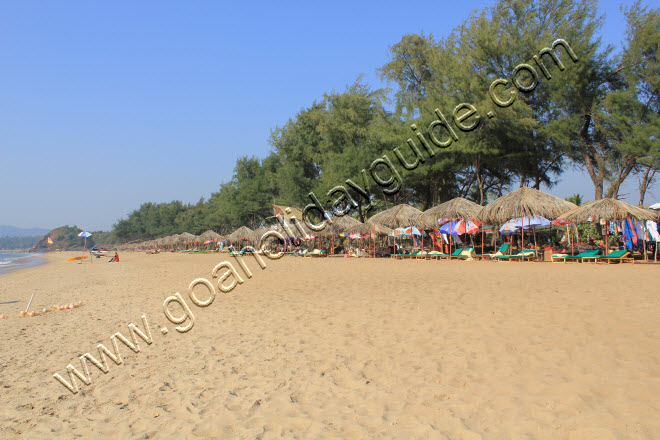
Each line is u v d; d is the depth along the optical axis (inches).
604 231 671.1
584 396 143.3
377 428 134.0
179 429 142.7
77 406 169.2
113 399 174.6
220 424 144.3
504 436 123.2
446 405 146.4
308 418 144.7
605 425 124.0
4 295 613.6
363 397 159.0
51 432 146.3
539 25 815.1
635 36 719.1
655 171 771.4
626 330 207.8
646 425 121.9
